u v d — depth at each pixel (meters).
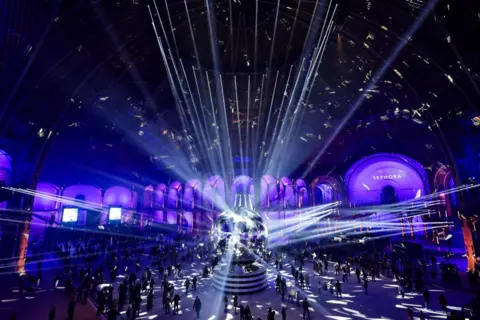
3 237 22.67
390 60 26.70
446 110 25.47
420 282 19.11
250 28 29.67
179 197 47.03
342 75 33.31
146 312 16.17
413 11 20.95
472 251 23.28
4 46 19.98
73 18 22.17
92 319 14.66
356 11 24.44
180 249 32.97
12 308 15.70
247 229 23.19
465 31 19.25
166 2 25.75
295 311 16.30
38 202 37.56
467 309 14.84
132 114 39.91
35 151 26.00
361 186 42.50
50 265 24.03
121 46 27.19
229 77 35.31
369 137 40.41
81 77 26.75
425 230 34.84
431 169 36.25
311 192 42.84
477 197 23.39
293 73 34.25
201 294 19.17
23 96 22.41
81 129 39.22
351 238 33.59
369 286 20.56
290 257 30.27
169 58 32.06
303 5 26.42
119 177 44.12
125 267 24.20
